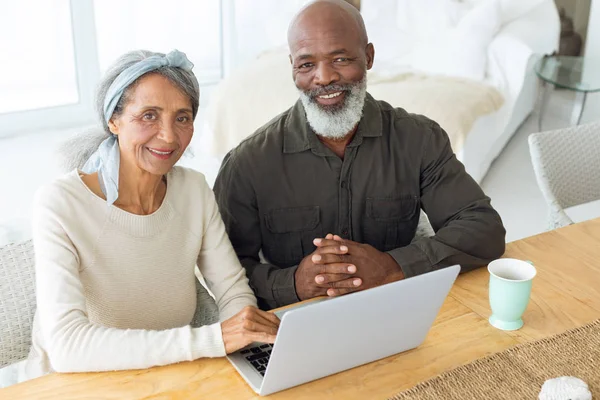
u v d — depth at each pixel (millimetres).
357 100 1649
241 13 5340
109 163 1359
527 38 4090
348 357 1169
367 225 1772
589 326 1309
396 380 1172
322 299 1455
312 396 1129
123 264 1396
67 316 1240
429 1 4395
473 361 1199
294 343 1058
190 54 5367
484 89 3717
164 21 5145
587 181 2186
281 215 1732
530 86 4293
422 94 3549
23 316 1439
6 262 1422
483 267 1596
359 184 1732
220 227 1541
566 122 4574
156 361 1189
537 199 3561
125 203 1400
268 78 3723
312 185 1725
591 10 4598
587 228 1777
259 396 1127
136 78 1293
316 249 1649
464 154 3387
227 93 3727
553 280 1507
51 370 1447
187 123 1368
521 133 4430
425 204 1785
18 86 4711
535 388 1126
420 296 1145
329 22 1596
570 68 4117
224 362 1218
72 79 4891
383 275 1503
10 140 4605
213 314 1604
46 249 1305
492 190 3691
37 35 4660
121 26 4973
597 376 1155
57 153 1474
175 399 1115
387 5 4578
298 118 1729
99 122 1388
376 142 1736
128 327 1439
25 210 3533
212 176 3832
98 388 1142
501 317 1326
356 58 1625
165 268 1446
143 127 1313
